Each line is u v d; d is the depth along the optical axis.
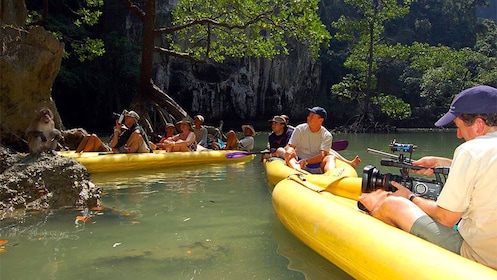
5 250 2.65
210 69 23.02
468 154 1.85
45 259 2.51
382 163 2.64
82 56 13.40
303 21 11.01
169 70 21.66
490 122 1.92
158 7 20.19
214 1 12.21
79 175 4.02
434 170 2.42
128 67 18.95
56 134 4.57
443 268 1.65
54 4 18.92
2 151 3.97
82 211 3.67
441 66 29.58
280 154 5.76
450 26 39.12
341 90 25.09
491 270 1.59
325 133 4.95
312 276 2.29
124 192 4.56
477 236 1.85
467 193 1.85
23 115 7.18
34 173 3.84
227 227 3.24
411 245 1.88
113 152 6.68
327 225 2.44
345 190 3.44
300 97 26.50
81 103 19.44
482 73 28.97
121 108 19.94
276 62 24.72
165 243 2.83
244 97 23.95
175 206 3.90
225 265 2.44
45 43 7.34
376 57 25.45
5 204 3.60
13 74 6.91
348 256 2.17
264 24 11.40
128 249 2.70
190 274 2.31
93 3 13.52
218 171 6.26
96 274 2.29
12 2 8.18
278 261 2.53
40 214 3.54
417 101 30.80
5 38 6.98
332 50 29.78
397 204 2.30
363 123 22.97
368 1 24.55
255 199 4.24
